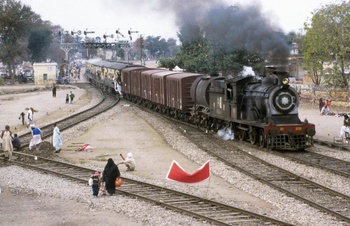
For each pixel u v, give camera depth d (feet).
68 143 142.00
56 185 91.66
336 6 238.68
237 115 135.03
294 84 284.00
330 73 248.73
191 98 172.76
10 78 486.79
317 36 241.76
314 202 74.95
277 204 75.72
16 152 124.77
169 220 68.33
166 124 175.11
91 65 404.57
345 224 65.46
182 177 81.92
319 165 102.12
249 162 108.06
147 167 108.27
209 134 152.46
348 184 88.02
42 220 70.85
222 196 82.07
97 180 82.74
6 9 478.18
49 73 434.30
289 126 120.47
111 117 198.70
